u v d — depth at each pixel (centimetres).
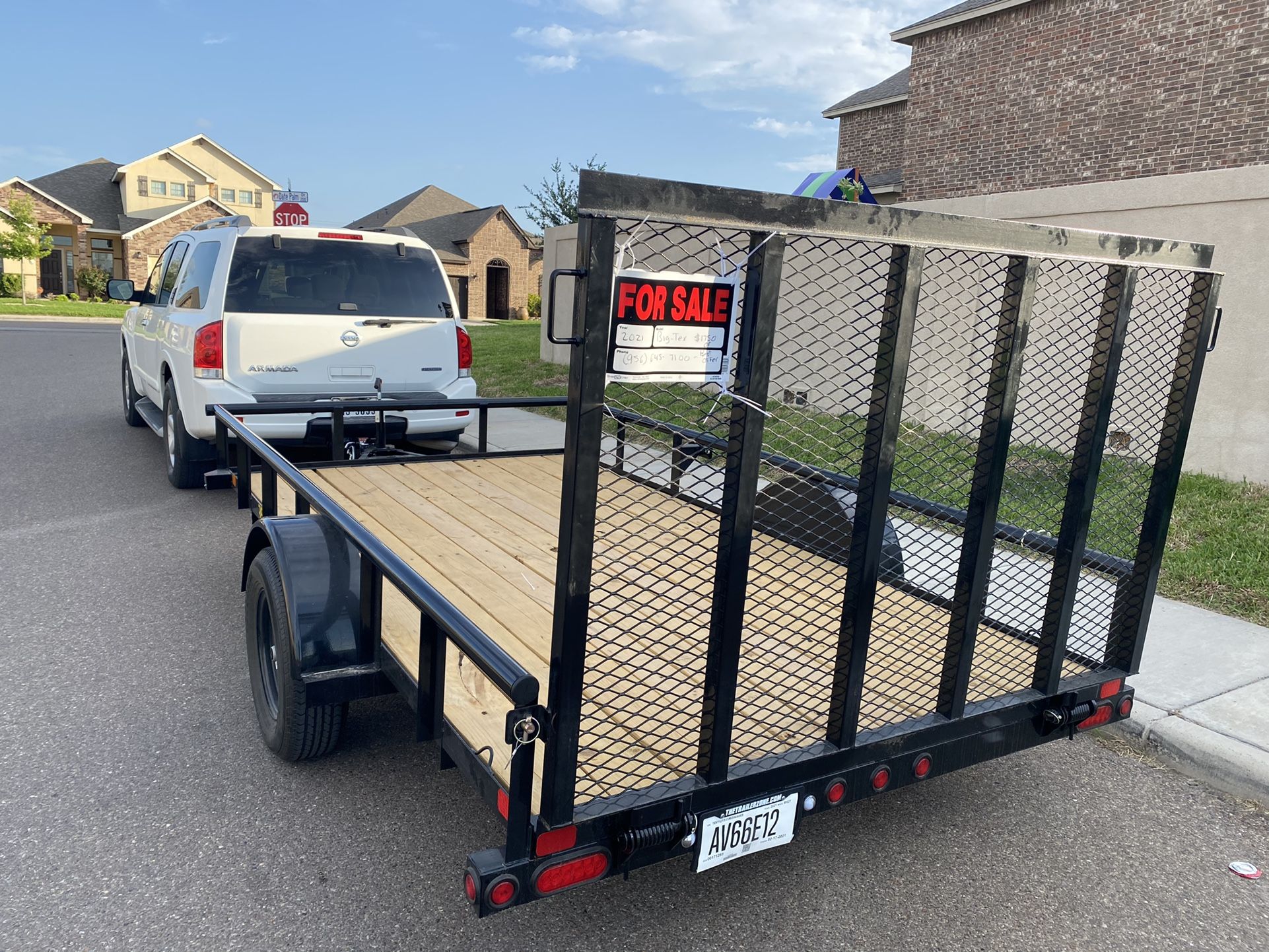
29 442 937
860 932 259
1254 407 715
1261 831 322
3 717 367
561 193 3512
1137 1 1480
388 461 578
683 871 286
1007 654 280
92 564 560
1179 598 516
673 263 178
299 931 250
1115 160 1532
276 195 1214
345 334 661
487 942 248
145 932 247
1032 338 529
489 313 4581
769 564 355
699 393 191
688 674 263
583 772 216
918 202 1881
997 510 244
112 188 5044
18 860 276
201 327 625
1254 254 706
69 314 3559
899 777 251
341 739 332
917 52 1864
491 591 344
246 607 353
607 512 408
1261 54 1334
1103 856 303
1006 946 256
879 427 216
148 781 323
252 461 463
